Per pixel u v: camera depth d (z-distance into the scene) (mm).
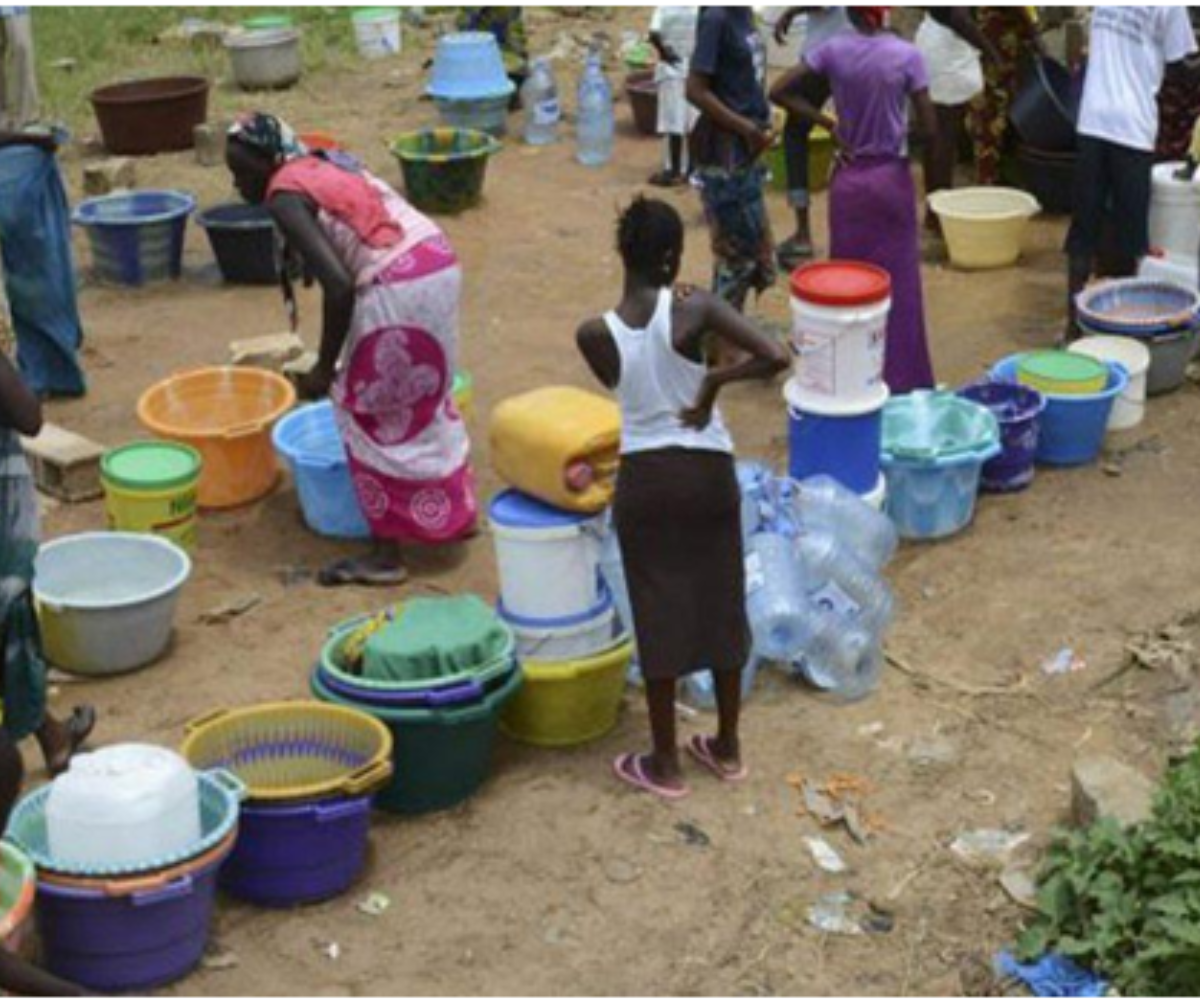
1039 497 7301
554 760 5703
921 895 5051
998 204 9922
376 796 5422
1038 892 4938
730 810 5422
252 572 6891
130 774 4664
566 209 11133
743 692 5977
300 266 6719
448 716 5254
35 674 5422
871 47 7426
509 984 4762
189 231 11055
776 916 4980
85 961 4680
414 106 13492
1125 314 8219
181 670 6246
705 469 5219
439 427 6570
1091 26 8398
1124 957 4695
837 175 7660
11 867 4551
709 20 7844
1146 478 7441
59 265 8375
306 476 7020
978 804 5426
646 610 5328
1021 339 8891
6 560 5242
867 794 5480
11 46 8242
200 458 6988
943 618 6445
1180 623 6344
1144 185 8375
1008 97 10516
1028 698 5965
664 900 5055
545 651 5680
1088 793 5133
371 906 5059
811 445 6695
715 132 8062
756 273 8305
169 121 12391
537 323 9352
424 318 6324
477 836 5336
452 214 10992
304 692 6094
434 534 6684
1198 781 4934
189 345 9258
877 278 6621
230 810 4797
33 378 8508
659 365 5129
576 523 5598
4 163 8156
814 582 6109
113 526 6949
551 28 15664
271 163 6293
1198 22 9719
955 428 7113
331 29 15664
